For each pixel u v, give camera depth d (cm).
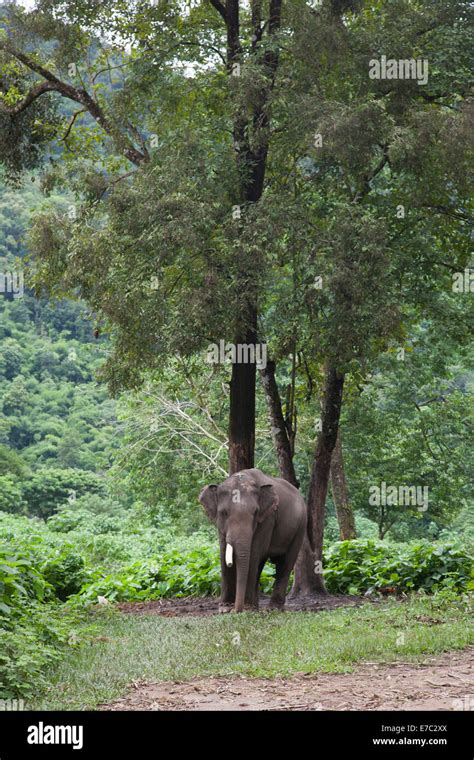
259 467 3341
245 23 1939
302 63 1762
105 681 893
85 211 1900
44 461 8450
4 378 9769
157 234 1619
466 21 1839
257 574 1553
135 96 1909
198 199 1661
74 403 9719
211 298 1609
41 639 1035
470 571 1697
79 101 2069
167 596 1886
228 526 1452
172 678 923
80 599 1566
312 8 1844
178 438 3378
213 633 1172
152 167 1769
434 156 1747
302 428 2881
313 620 1304
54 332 11056
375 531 4975
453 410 3180
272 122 1831
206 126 1816
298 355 1908
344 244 1652
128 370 1936
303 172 1911
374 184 1988
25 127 2161
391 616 1316
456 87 1834
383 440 3172
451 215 1945
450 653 1038
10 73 2172
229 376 2333
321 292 1659
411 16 1830
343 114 1656
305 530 1653
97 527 4409
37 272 2003
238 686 888
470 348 2856
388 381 3136
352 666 969
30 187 10606
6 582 1127
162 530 4350
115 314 1702
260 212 1659
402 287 1969
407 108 1788
